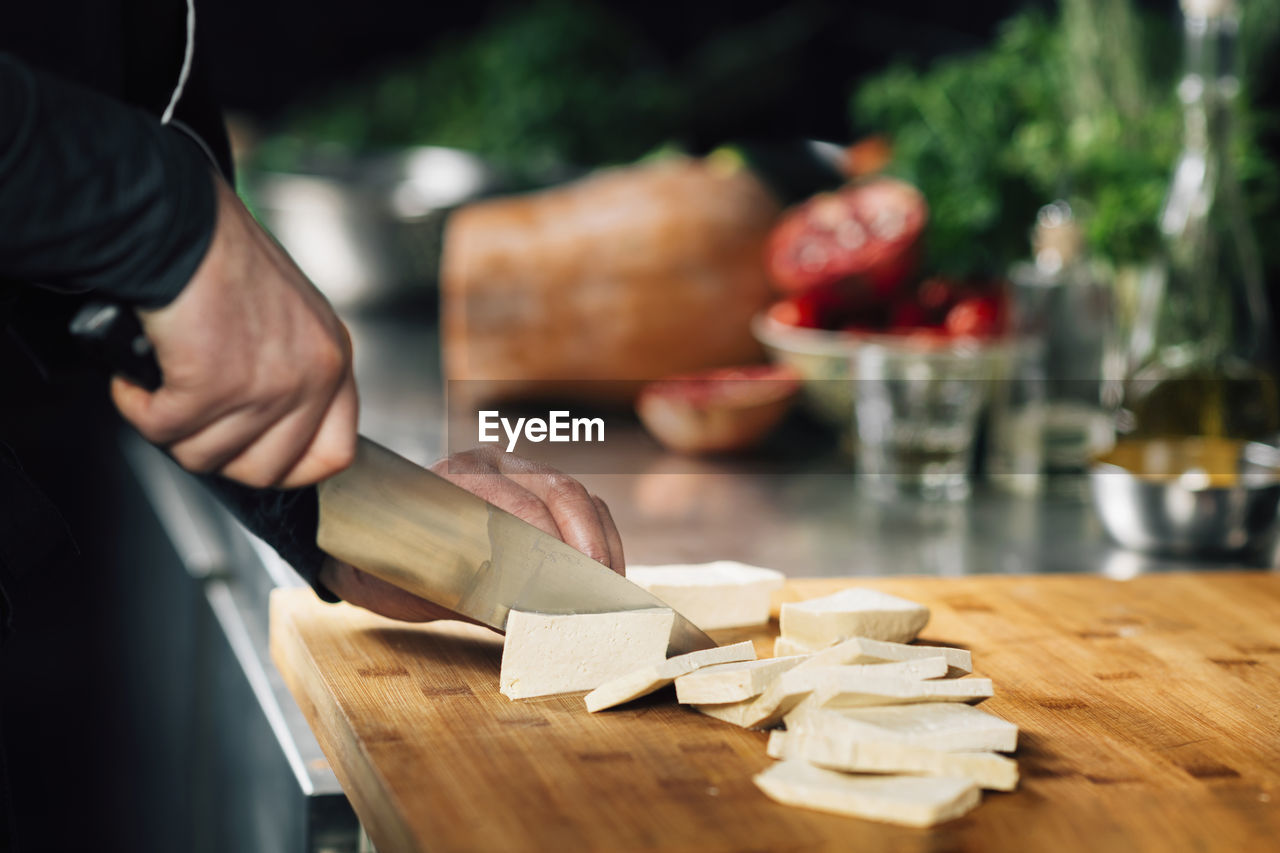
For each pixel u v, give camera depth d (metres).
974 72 1.53
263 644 1.20
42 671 2.02
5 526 0.98
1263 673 1.05
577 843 0.87
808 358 1.49
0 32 0.94
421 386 1.71
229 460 0.88
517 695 0.99
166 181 0.83
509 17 2.61
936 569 1.25
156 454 1.56
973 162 1.49
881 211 1.49
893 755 0.91
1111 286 1.46
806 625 1.04
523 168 2.02
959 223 1.49
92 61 0.97
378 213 1.89
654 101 2.27
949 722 0.93
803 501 1.42
